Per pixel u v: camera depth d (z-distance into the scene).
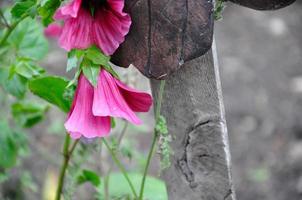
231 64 3.10
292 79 3.02
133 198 1.61
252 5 1.32
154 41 1.29
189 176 1.44
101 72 1.31
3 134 1.79
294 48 3.21
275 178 2.57
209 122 1.40
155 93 1.40
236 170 2.61
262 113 2.83
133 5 1.29
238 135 2.75
